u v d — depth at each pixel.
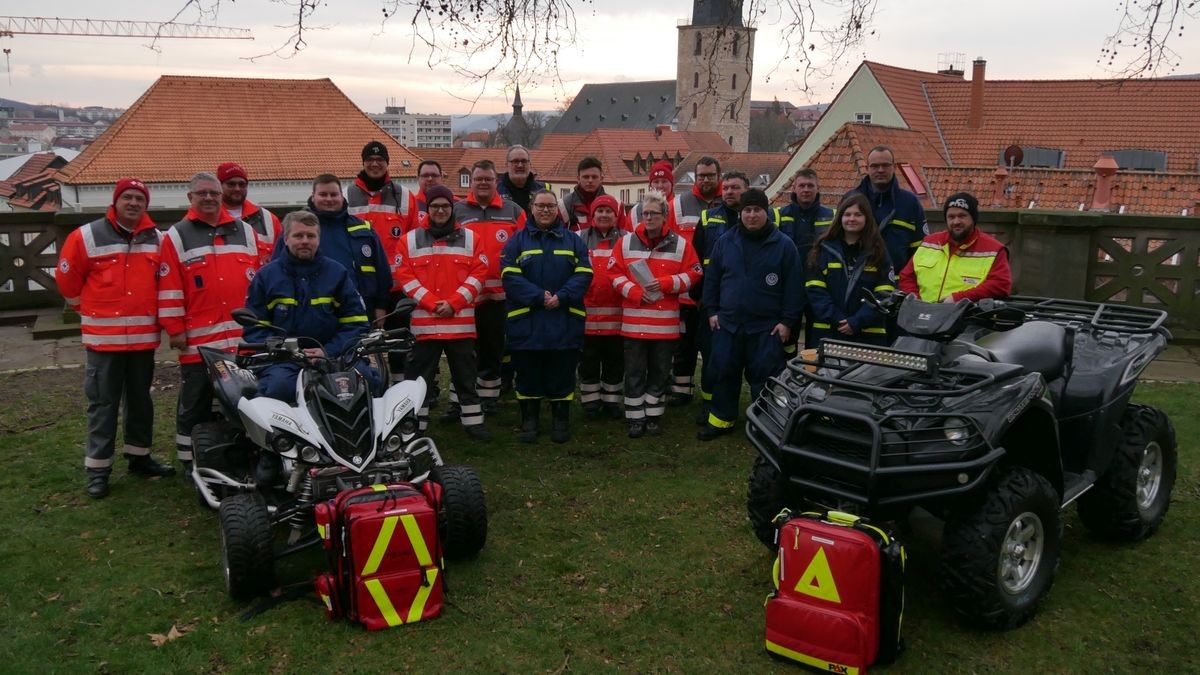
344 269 5.33
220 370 5.15
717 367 6.49
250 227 5.89
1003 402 3.82
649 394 6.86
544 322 6.40
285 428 4.33
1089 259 9.55
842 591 3.58
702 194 7.50
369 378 4.75
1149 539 4.93
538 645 3.89
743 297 6.34
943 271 5.76
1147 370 8.34
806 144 36.41
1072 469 4.55
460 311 6.49
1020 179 22.67
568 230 6.60
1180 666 3.74
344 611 4.06
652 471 6.07
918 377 4.02
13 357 8.95
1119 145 31.02
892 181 6.74
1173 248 9.30
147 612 4.15
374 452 4.36
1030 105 33.38
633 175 78.25
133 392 5.73
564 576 4.54
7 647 3.83
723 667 3.75
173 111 47.25
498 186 8.00
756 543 4.93
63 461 6.11
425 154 67.12
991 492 3.83
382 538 3.96
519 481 5.87
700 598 4.32
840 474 3.80
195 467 4.96
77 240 5.43
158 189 44.75
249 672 3.68
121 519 5.21
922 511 4.43
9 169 67.50
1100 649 3.86
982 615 3.83
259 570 4.13
